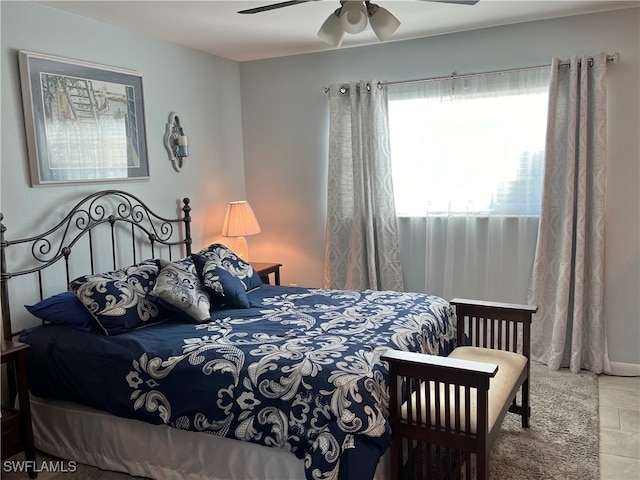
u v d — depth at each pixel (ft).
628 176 11.70
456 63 13.14
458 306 9.93
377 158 13.79
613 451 8.71
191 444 7.79
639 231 11.75
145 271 10.11
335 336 8.35
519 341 12.95
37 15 9.86
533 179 12.59
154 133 12.67
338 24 8.59
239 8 10.50
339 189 14.51
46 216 10.08
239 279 11.02
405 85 13.61
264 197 16.08
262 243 16.29
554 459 8.50
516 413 9.58
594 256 11.84
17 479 8.29
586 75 11.59
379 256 14.10
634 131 11.57
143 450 8.18
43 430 9.00
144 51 12.32
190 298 9.55
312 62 14.82
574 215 12.05
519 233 12.83
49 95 10.00
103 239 11.28
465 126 13.09
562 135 12.13
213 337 8.52
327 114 14.88
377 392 7.02
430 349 9.07
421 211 13.91
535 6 11.16
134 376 8.04
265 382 7.20
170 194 13.24
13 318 9.48
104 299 8.96
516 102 12.53
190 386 7.61
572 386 11.39
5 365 9.46
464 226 13.42
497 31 12.60
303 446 6.81
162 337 8.61
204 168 14.46
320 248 15.55
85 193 10.84
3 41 9.29
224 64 15.17
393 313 9.57
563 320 12.19
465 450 6.83
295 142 15.42
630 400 10.66
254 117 15.85
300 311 10.00
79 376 8.45
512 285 13.06
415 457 7.84
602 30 11.63
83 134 10.73
